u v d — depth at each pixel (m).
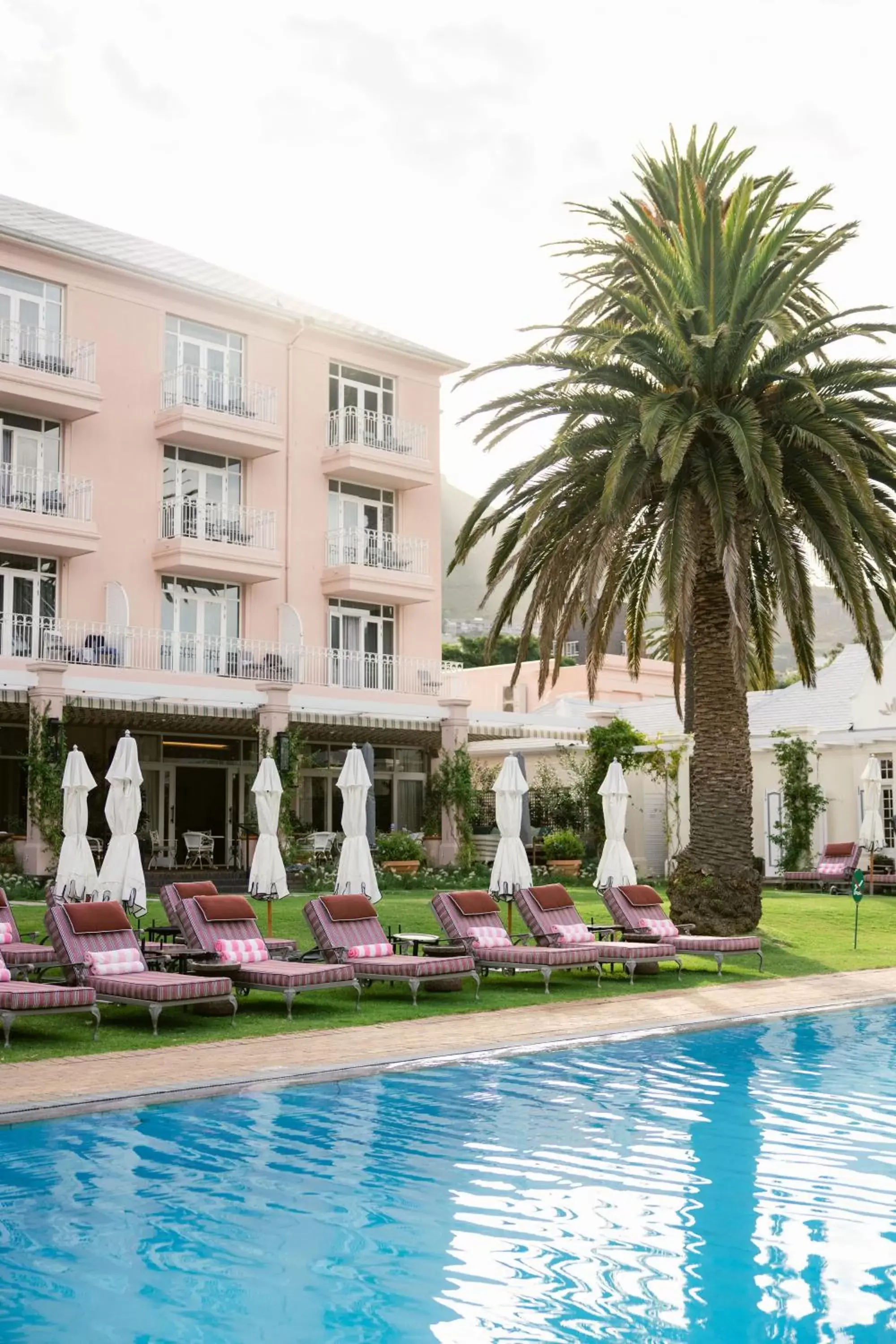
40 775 28.47
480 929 17.11
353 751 19.19
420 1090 11.03
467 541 22.47
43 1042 12.48
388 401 41.28
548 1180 8.39
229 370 37.38
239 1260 6.89
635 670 25.98
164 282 35.22
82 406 33.19
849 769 36.03
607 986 17.33
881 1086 11.47
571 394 21.47
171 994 12.98
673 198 32.34
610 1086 11.41
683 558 20.14
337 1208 7.75
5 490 32.38
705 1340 5.97
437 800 35.97
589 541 20.83
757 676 26.22
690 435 19.06
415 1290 6.52
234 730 36.06
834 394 21.19
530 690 56.47
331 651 38.34
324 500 39.12
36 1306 6.27
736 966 19.53
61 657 32.38
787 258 20.89
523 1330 6.06
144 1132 9.41
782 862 36.16
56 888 17.83
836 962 20.05
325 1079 11.16
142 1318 6.15
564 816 39.59
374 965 15.21
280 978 13.97
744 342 20.33
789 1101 10.83
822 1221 7.62
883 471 21.09
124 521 34.69
